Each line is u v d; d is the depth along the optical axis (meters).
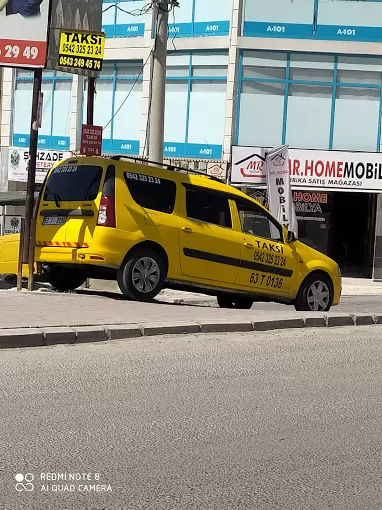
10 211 25.95
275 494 4.45
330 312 11.25
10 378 6.82
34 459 4.88
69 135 26.58
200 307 11.08
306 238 25.27
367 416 6.19
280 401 6.54
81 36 13.94
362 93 24.53
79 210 10.91
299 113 24.64
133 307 10.30
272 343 9.05
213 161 24.58
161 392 6.62
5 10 11.18
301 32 24.41
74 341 8.36
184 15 25.08
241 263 11.68
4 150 26.23
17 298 10.59
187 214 11.34
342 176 24.47
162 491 4.43
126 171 10.89
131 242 10.73
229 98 24.56
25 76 27.48
